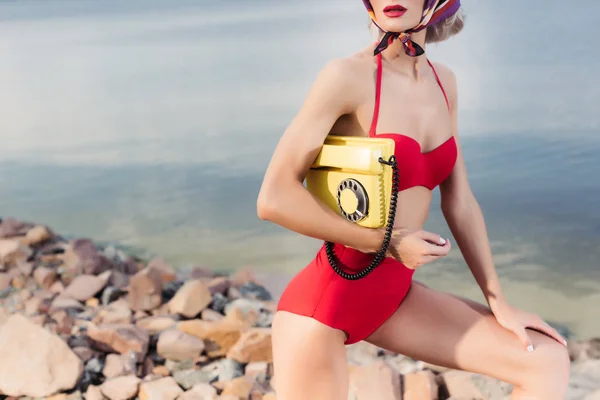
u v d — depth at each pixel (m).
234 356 2.85
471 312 1.76
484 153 4.43
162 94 6.10
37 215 4.62
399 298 1.71
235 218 4.44
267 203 1.54
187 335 2.97
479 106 4.89
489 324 1.74
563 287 3.28
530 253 3.57
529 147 4.51
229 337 2.98
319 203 1.54
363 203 1.50
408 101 1.62
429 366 2.73
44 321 3.22
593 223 3.70
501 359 1.70
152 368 2.85
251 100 5.71
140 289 3.41
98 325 3.11
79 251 4.00
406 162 1.59
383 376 2.51
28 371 2.66
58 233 4.39
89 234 4.36
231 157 5.03
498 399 2.44
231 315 3.18
